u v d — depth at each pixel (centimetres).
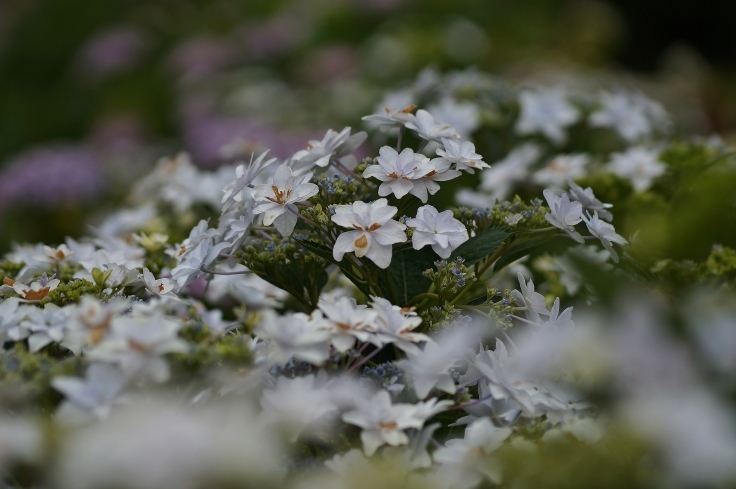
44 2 580
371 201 131
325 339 116
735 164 144
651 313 112
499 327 124
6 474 116
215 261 129
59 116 479
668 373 111
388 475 114
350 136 130
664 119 176
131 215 154
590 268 117
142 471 110
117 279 128
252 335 130
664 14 651
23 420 116
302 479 116
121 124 393
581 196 131
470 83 171
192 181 156
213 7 545
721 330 111
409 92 169
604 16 451
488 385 120
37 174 271
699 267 130
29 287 128
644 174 152
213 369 117
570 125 173
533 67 362
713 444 108
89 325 116
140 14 536
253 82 415
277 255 128
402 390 120
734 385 111
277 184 125
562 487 113
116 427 112
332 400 117
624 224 150
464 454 115
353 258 126
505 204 131
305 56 450
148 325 114
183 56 446
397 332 119
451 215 124
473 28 392
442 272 125
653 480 112
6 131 473
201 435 111
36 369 118
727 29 652
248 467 111
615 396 116
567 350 115
